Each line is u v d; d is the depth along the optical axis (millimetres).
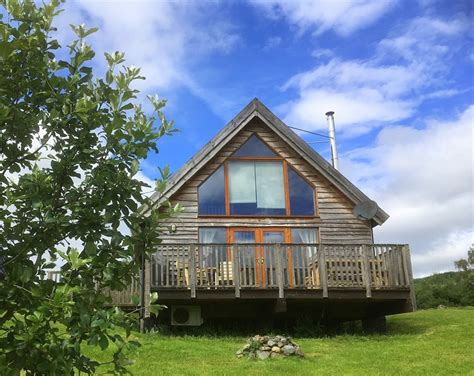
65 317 3512
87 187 3842
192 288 14727
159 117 4113
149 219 3973
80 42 4086
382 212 17969
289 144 18516
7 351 3547
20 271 3396
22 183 3752
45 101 3811
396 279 15711
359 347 13547
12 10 3877
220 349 12820
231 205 17969
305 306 16703
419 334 15852
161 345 12875
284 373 10406
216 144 17969
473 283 33719
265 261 15445
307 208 18375
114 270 3797
